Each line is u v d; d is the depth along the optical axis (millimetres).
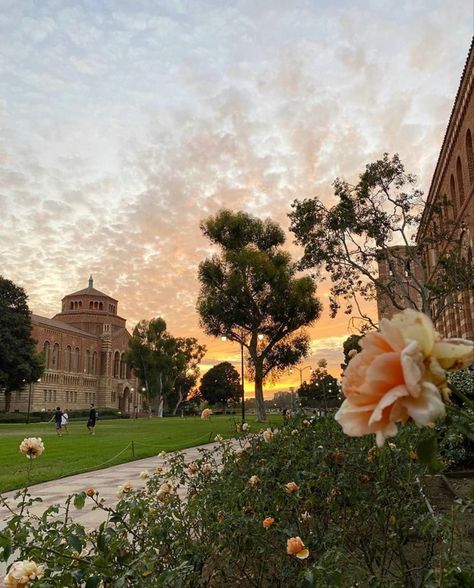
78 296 106750
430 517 2764
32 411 74188
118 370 104812
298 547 2307
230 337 37625
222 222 38188
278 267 36875
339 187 21875
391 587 2320
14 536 2654
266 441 4867
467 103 21219
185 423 45844
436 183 29062
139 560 2555
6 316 55469
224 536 2973
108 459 15156
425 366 955
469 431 1079
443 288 19125
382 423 923
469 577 1896
